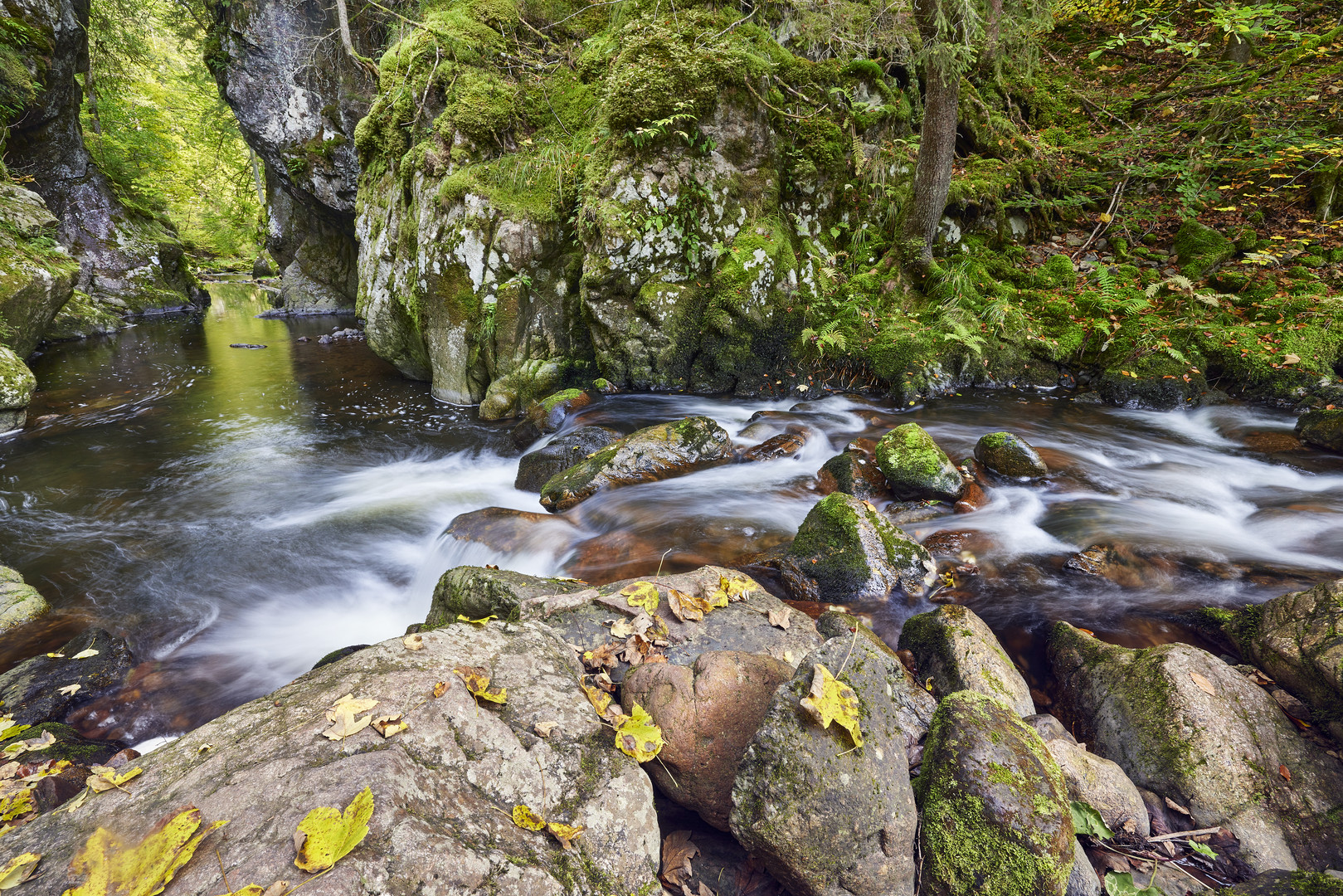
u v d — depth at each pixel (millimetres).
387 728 1665
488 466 6289
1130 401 6684
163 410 8156
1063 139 9914
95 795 1556
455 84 7270
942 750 1925
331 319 15742
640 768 1854
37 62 12602
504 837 1530
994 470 5035
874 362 7102
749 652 2324
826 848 1685
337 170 12734
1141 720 2418
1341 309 6594
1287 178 8031
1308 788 2160
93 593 4238
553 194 7188
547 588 2959
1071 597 3531
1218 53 10109
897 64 8008
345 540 4910
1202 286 7422
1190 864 2029
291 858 1321
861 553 3568
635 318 6996
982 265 8047
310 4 11781
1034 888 1676
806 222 7535
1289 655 2471
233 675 3441
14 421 7449
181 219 25938
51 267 9664
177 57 20859
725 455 5395
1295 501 4504
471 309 7262
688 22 6695
